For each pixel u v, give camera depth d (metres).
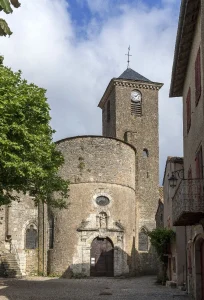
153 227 46.28
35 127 19.34
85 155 37.25
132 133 48.50
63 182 23.61
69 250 35.84
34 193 22.70
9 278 34.72
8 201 20.97
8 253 38.12
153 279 34.75
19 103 17.09
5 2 4.64
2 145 16.30
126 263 36.62
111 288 25.97
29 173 18.12
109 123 51.75
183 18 16.05
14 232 39.41
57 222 37.19
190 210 13.78
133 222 39.00
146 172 48.12
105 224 36.34
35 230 40.09
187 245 21.30
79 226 35.91
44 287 26.03
